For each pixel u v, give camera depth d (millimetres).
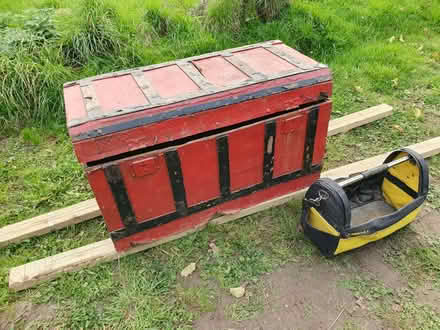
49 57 4062
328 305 2234
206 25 4973
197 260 2512
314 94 2447
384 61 4719
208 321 2178
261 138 2432
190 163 2297
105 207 2223
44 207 2996
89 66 4188
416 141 3523
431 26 5613
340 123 3652
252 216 2805
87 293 2332
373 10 5711
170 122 2113
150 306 2246
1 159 3475
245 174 2564
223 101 2207
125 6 4938
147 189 2271
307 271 2422
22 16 4508
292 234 2641
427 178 2352
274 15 5141
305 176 2852
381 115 3797
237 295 2283
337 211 2162
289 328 2133
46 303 2301
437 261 2449
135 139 2072
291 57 2623
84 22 4305
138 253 2559
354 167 3139
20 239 2678
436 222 2729
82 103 2180
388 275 2383
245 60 2619
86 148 1981
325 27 5082
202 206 2557
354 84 4336
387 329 2113
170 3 5332
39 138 3666
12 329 2182
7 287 2387
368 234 2260
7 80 3797
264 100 2309
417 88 4285
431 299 2248
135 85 2354
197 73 2447
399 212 2316
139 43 4547
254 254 2531
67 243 2680
